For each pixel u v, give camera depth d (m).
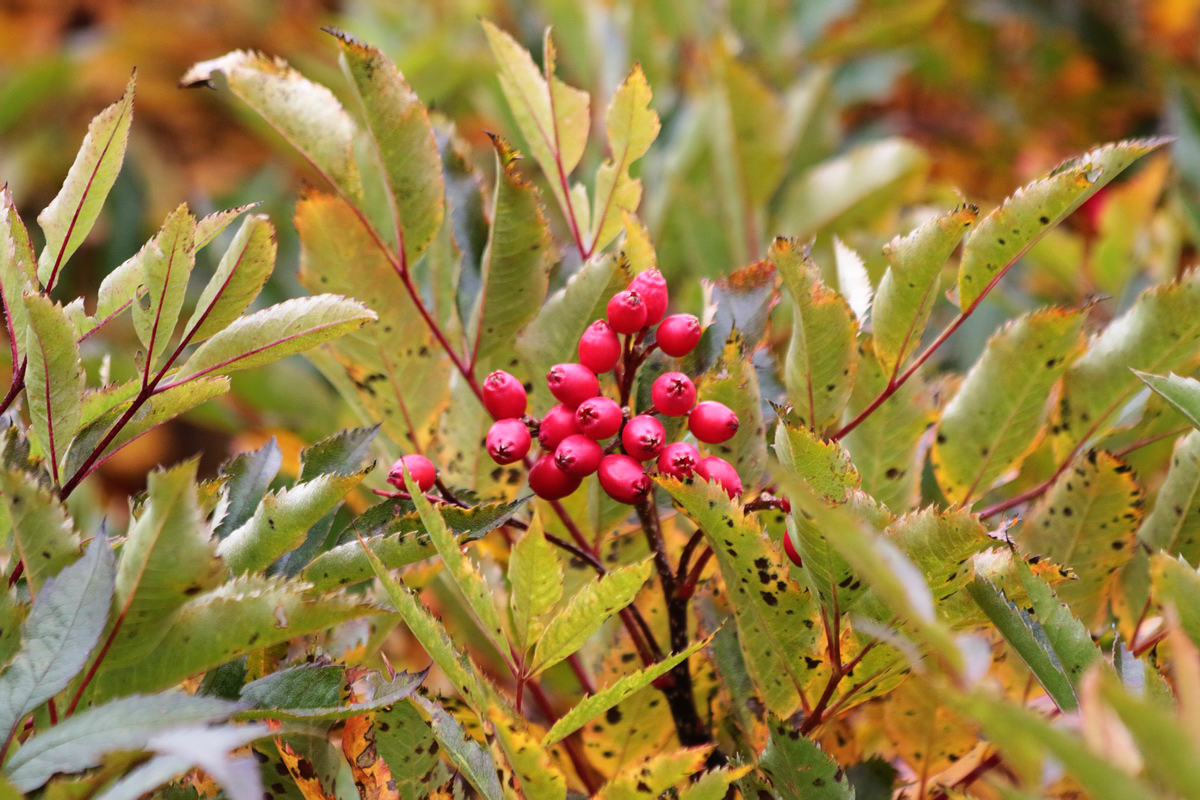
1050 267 1.04
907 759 0.72
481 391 0.75
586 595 0.66
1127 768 0.60
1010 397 0.74
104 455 0.68
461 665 0.66
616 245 0.79
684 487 0.67
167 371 0.68
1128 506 0.72
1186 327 0.74
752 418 0.71
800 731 0.68
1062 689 0.66
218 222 0.68
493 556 0.75
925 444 0.75
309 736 0.68
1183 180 1.03
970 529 0.65
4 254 0.67
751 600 0.68
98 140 0.68
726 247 0.94
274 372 0.93
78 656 0.63
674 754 0.64
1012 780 0.71
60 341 0.66
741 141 0.94
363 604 0.65
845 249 0.74
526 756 0.64
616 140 0.74
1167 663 0.71
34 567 0.64
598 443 0.69
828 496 0.66
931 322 0.87
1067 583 0.73
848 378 0.71
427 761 0.69
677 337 0.69
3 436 0.66
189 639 0.64
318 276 0.75
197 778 0.67
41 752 0.62
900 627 0.67
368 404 0.76
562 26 1.02
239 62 0.73
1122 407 0.75
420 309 0.75
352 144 0.74
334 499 0.67
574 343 0.73
